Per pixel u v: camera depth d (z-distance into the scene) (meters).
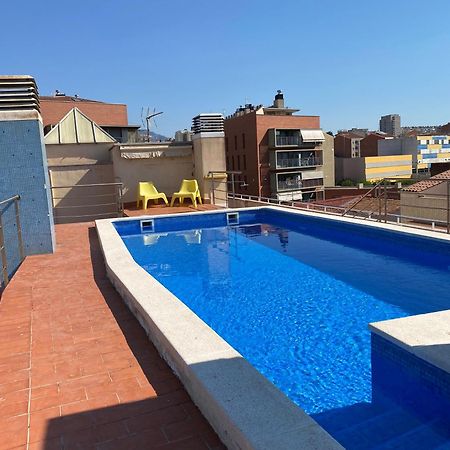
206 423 2.27
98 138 15.41
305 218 10.52
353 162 76.94
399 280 6.31
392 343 3.02
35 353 3.22
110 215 15.15
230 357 2.56
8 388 2.71
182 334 2.93
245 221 12.16
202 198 14.59
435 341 2.89
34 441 2.17
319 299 5.64
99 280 5.26
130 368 2.93
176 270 7.41
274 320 5.00
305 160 55.56
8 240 6.55
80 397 2.57
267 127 52.50
